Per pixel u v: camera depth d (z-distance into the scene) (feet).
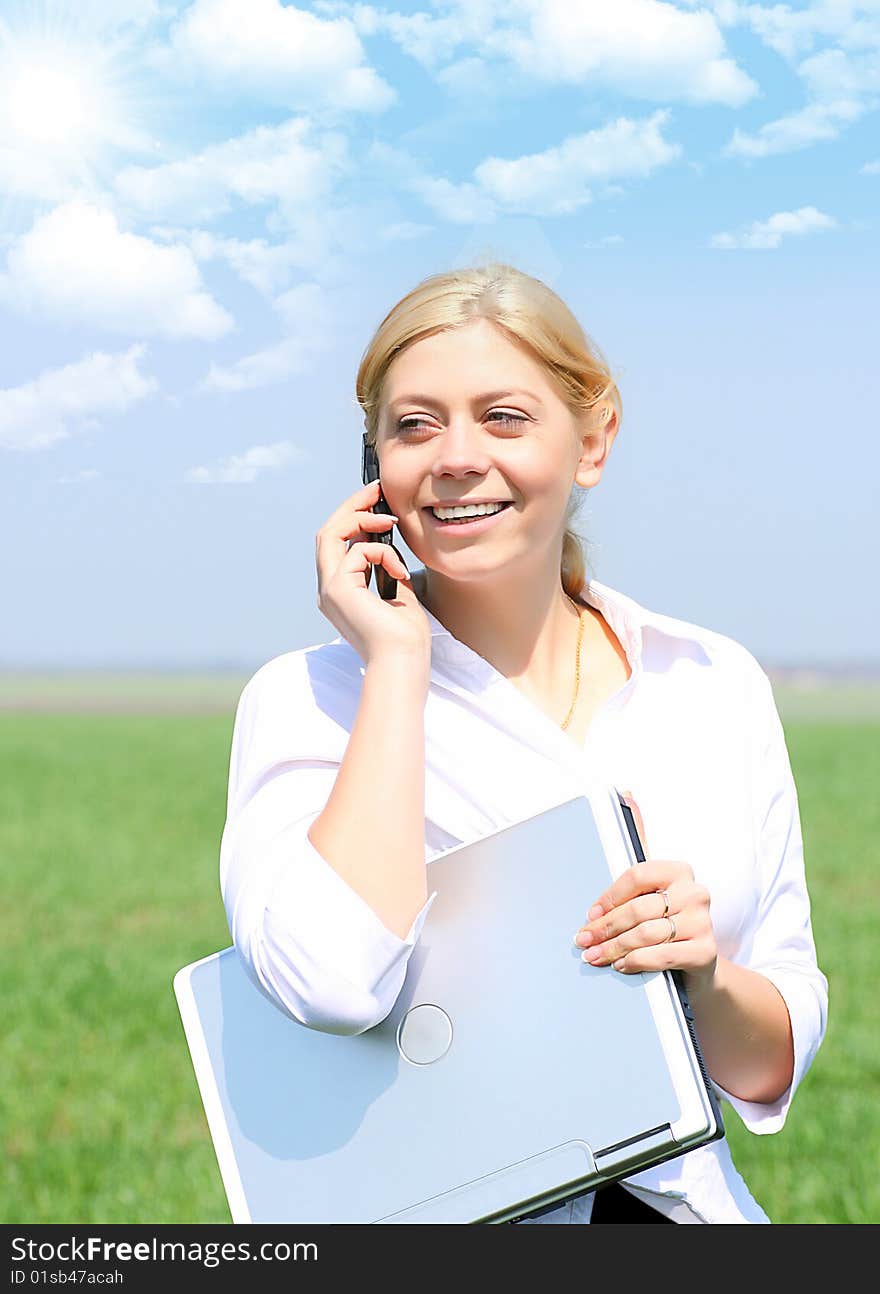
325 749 7.09
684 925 6.16
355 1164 6.47
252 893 6.42
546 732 7.20
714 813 7.52
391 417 6.98
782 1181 21.59
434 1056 6.41
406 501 7.00
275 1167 6.59
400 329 6.89
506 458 6.82
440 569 7.05
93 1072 29.45
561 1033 6.26
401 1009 6.49
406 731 6.45
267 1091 6.65
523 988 6.34
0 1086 28.43
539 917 6.39
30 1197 21.94
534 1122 6.23
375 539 7.16
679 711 7.72
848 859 60.90
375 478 7.35
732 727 7.81
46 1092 27.73
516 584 7.47
